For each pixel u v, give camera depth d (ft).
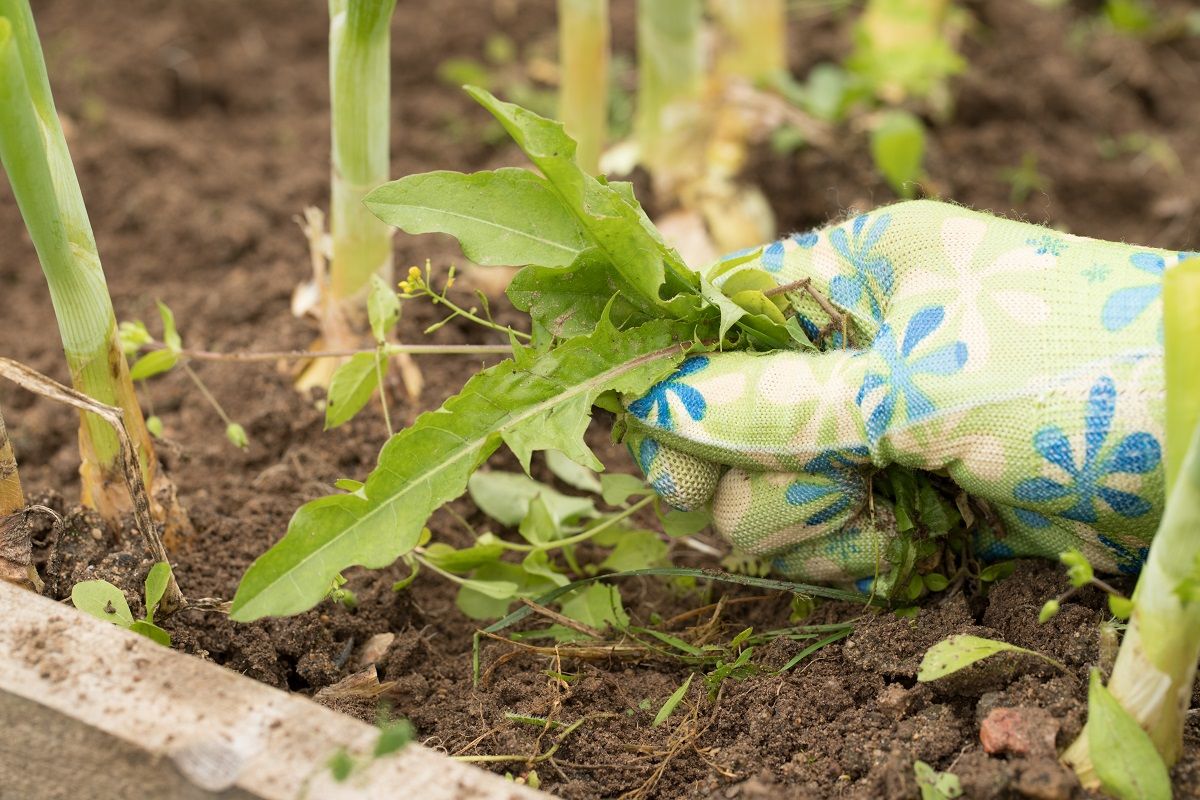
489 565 3.26
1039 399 2.85
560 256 3.03
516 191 3.03
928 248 2.97
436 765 2.83
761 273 3.05
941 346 2.90
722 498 3.05
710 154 4.01
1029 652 2.93
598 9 3.74
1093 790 2.83
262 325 3.75
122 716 2.85
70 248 3.02
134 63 4.58
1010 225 2.97
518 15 4.94
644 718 3.07
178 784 2.83
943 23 4.64
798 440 2.95
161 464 3.48
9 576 3.06
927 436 2.89
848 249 3.05
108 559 3.13
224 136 4.45
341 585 3.19
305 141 4.36
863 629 3.05
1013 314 2.89
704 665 3.14
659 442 3.04
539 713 3.07
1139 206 4.30
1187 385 2.71
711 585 3.26
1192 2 5.10
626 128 4.39
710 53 4.39
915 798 2.87
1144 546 2.93
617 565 3.28
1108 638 2.89
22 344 3.77
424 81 4.71
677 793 2.98
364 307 3.44
